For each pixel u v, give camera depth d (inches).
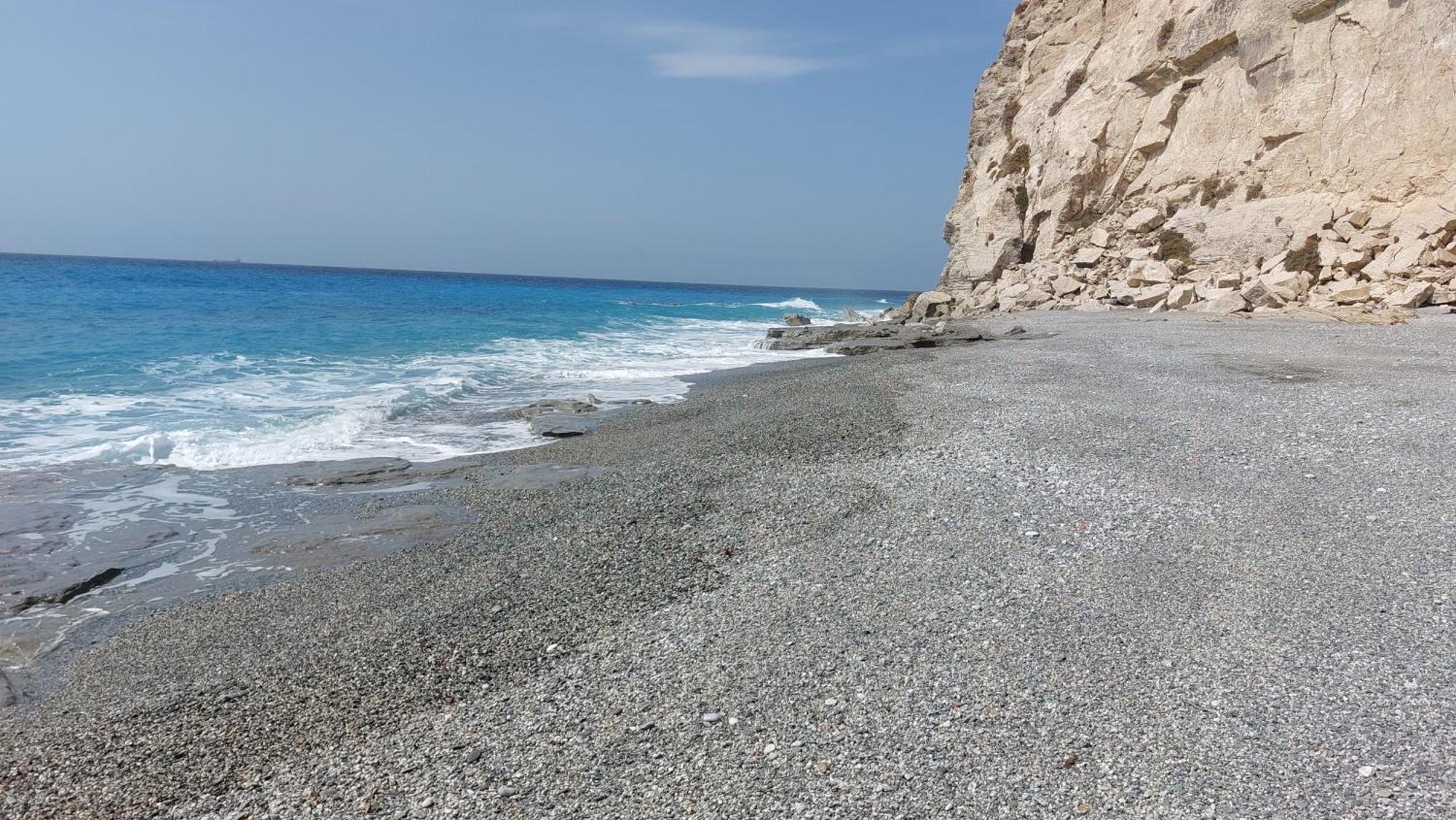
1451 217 901.2
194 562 338.0
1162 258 1279.5
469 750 193.2
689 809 165.6
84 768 198.7
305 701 223.0
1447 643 203.9
